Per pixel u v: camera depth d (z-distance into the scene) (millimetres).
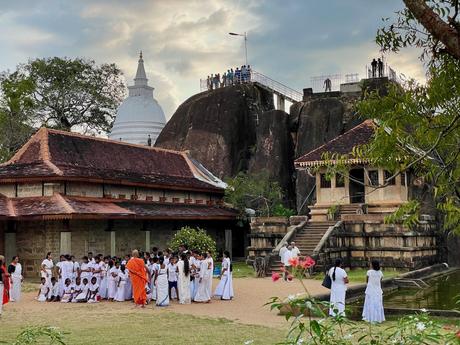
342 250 33594
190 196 41719
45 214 28062
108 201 33500
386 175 36281
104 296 21281
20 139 50000
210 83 62281
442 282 28328
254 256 36906
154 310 18516
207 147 54781
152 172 39875
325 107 51125
